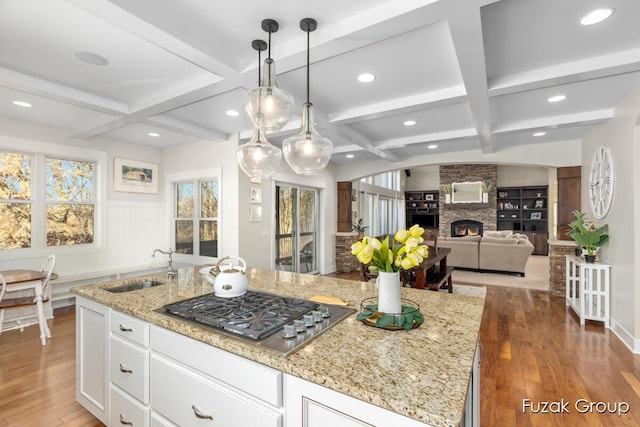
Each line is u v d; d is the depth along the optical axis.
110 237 4.82
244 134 4.63
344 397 0.99
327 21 1.93
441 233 11.46
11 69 2.53
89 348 2.05
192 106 3.48
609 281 3.62
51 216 4.30
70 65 2.49
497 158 5.50
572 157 4.95
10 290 3.02
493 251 6.79
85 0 1.59
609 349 3.04
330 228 7.08
